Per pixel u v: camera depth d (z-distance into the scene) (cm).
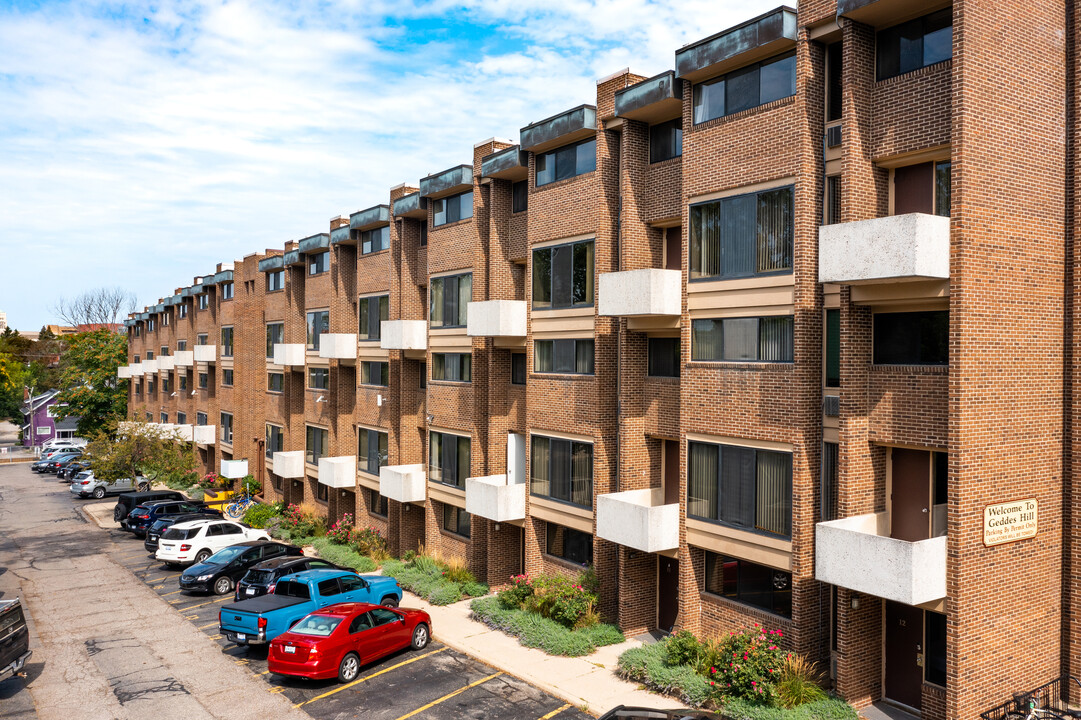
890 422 1435
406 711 1568
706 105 1753
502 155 2409
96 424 7231
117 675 1803
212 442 5038
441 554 2844
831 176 1541
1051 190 1443
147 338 7069
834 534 1387
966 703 1306
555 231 2231
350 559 2886
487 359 2573
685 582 1800
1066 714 1378
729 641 1572
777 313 1577
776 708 1417
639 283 1808
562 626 1997
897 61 1439
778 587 1634
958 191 1292
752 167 1623
